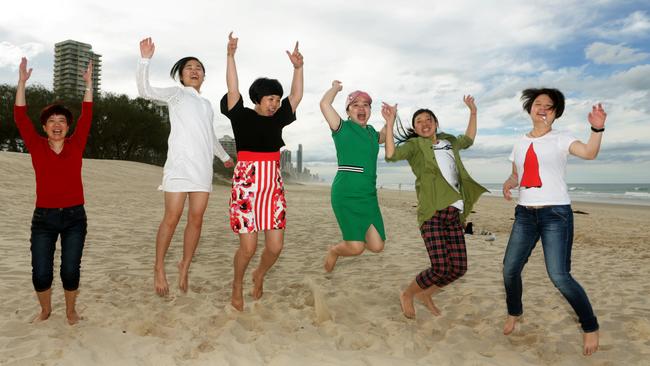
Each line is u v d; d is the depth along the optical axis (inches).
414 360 119.0
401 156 152.5
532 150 126.8
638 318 153.3
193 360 114.7
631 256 297.9
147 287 185.5
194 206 154.3
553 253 121.9
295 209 614.9
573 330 143.6
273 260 159.6
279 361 114.6
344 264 247.4
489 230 454.3
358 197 162.2
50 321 140.1
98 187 790.5
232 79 148.4
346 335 135.3
